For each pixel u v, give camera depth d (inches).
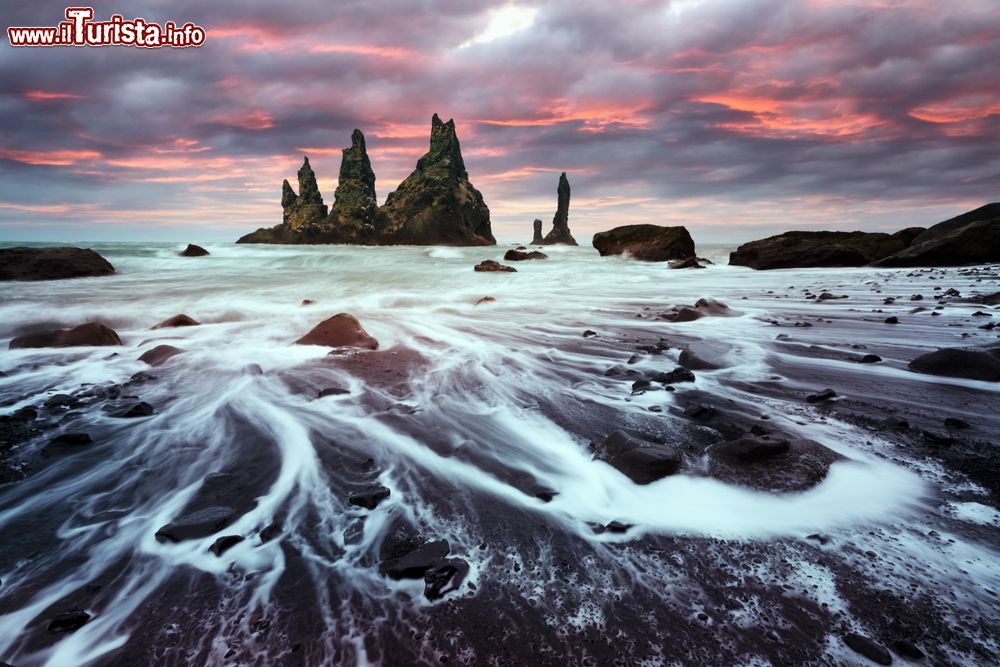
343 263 1046.4
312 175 4997.5
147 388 210.5
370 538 100.7
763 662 67.9
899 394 175.0
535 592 83.0
